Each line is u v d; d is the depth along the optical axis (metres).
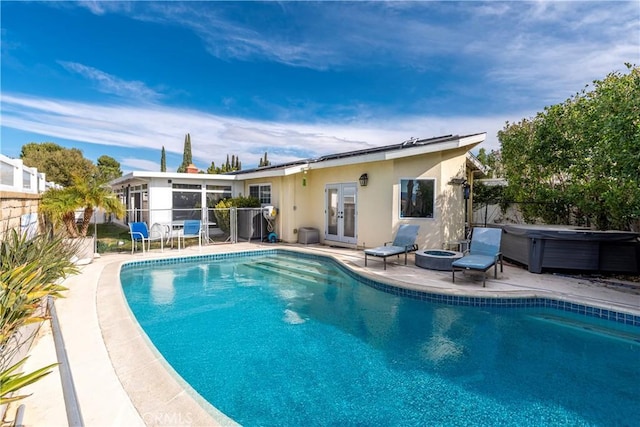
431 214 9.99
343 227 11.80
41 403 2.70
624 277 7.21
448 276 7.41
